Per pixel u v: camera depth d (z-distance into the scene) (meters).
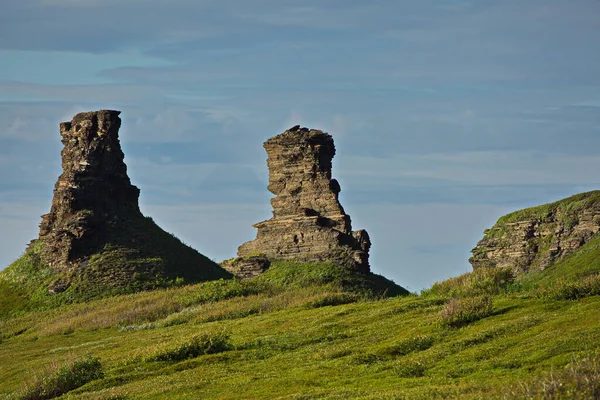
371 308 112.25
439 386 68.62
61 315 166.88
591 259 170.00
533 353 74.06
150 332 127.62
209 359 92.75
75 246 199.62
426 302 108.00
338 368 81.88
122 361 97.25
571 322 81.88
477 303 94.06
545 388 56.12
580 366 60.72
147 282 191.00
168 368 90.81
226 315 131.75
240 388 78.06
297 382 78.00
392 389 70.50
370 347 88.69
